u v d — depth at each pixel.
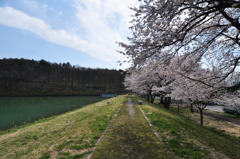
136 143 5.06
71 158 4.06
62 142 5.31
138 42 4.18
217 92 6.18
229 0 2.98
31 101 35.12
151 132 6.27
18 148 5.82
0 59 67.75
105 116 9.99
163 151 4.43
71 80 84.38
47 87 67.44
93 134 6.03
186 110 21.00
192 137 5.90
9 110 21.22
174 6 3.60
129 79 27.62
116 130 6.61
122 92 82.31
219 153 4.67
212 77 5.94
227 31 5.23
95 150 4.54
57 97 52.06
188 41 4.46
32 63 75.25
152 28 4.11
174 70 6.04
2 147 6.10
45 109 22.42
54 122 10.44
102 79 90.44
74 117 11.68
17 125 13.06
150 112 11.45
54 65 83.56
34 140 6.76
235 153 5.51
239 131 10.28
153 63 5.09
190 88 6.66
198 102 11.26
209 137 6.99
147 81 18.34
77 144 5.05
